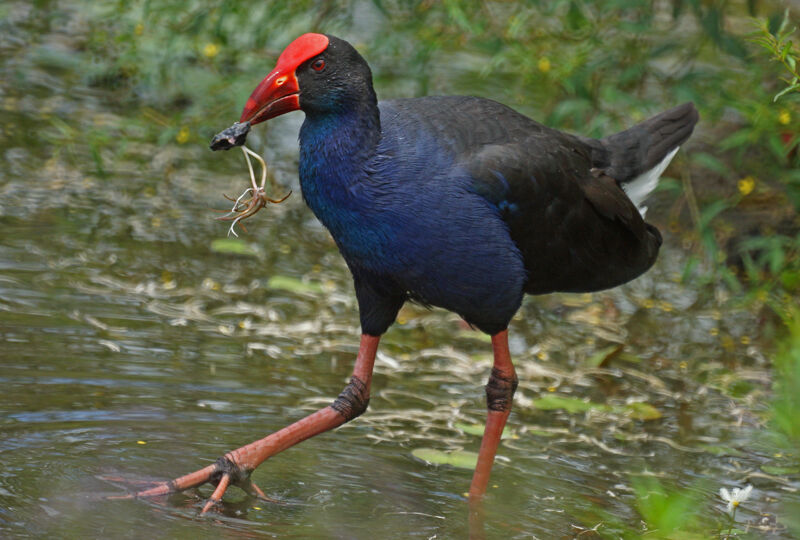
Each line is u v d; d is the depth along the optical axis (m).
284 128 13.81
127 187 12.09
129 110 13.77
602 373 9.37
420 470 7.54
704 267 11.21
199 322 9.52
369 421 8.24
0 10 15.83
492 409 7.41
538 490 7.36
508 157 7.01
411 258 6.92
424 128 6.91
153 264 10.53
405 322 10.08
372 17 15.27
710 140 12.03
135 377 8.39
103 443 7.39
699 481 7.64
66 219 11.23
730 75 11.19
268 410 8.12
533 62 11.59
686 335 10.13
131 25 13.81
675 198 11.75
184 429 7.70
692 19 14.57
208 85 13.15
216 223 11.53
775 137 10.37
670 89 12.23
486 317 7.25
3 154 12.49
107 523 6.42
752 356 9.79
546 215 7.27
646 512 4.95
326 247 11.38
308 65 6.71
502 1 13.18
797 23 12.00
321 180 6.84
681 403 8.95
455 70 14.45
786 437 5.09
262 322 9.67
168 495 6.85
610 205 7.55
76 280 9.99
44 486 6.78
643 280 11.11
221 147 6.86
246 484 6.98
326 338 9.51
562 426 8.47
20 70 14.58
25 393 7.95
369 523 6.73
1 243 10.55
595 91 12.03
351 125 6.75
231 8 12.59
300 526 6.63
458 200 6.84
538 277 7.57
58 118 13.43
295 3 13.05
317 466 7.48
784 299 10.42
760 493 7.51
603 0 11.63
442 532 6.70
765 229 11.31
